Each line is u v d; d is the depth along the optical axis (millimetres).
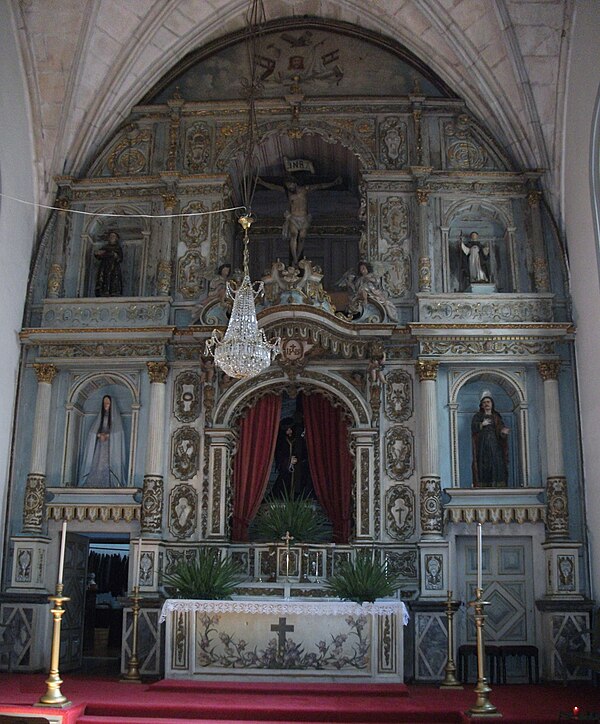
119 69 19781
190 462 18312
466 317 18781
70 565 18625
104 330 18688
